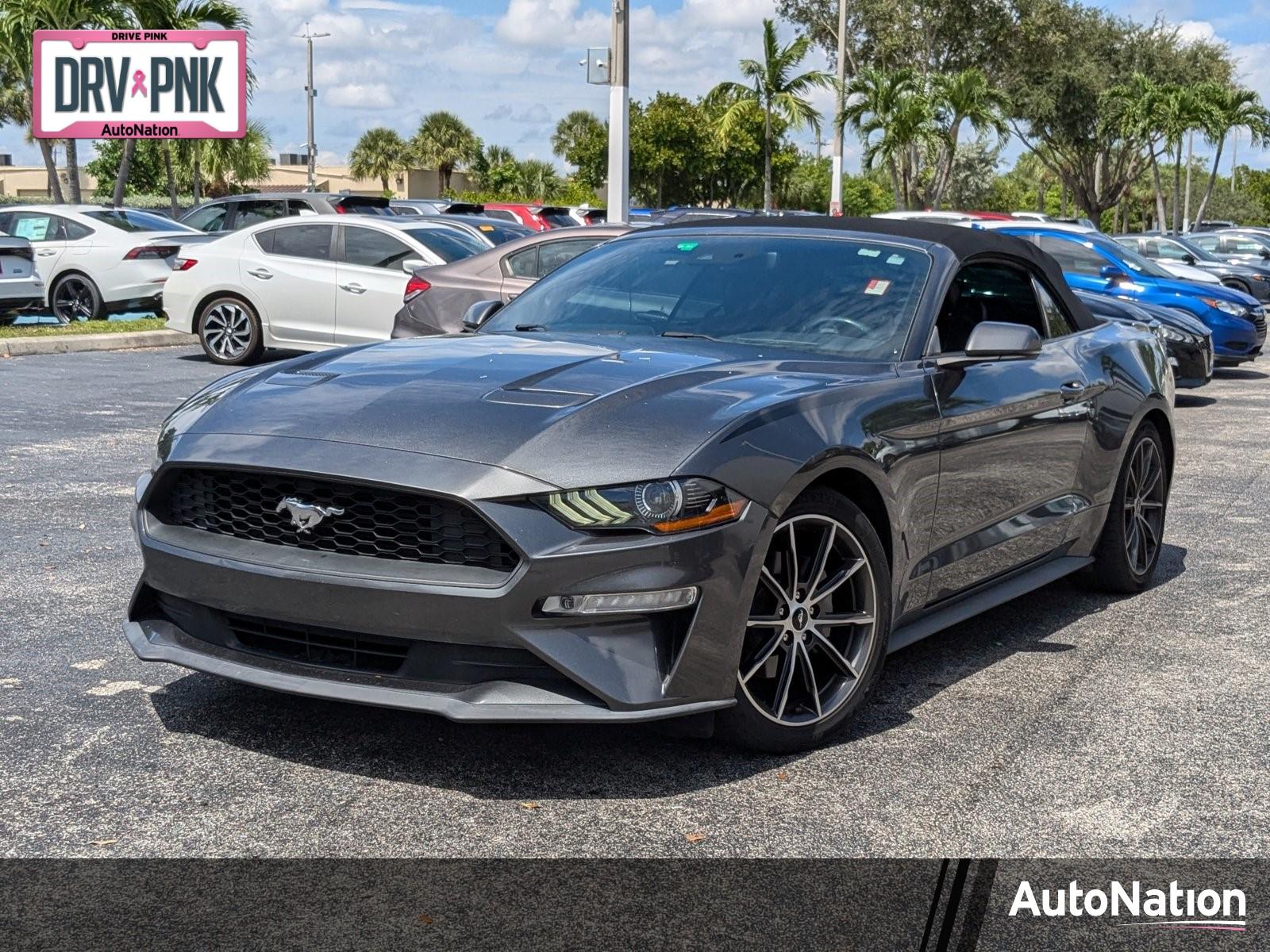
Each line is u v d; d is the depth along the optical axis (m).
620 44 18.17
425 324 9.57
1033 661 4.58
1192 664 4.57
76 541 5.79
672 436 3.29
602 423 3.32
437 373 3.73
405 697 3.17
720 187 51.44
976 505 4.35
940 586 4.23
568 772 3.44
